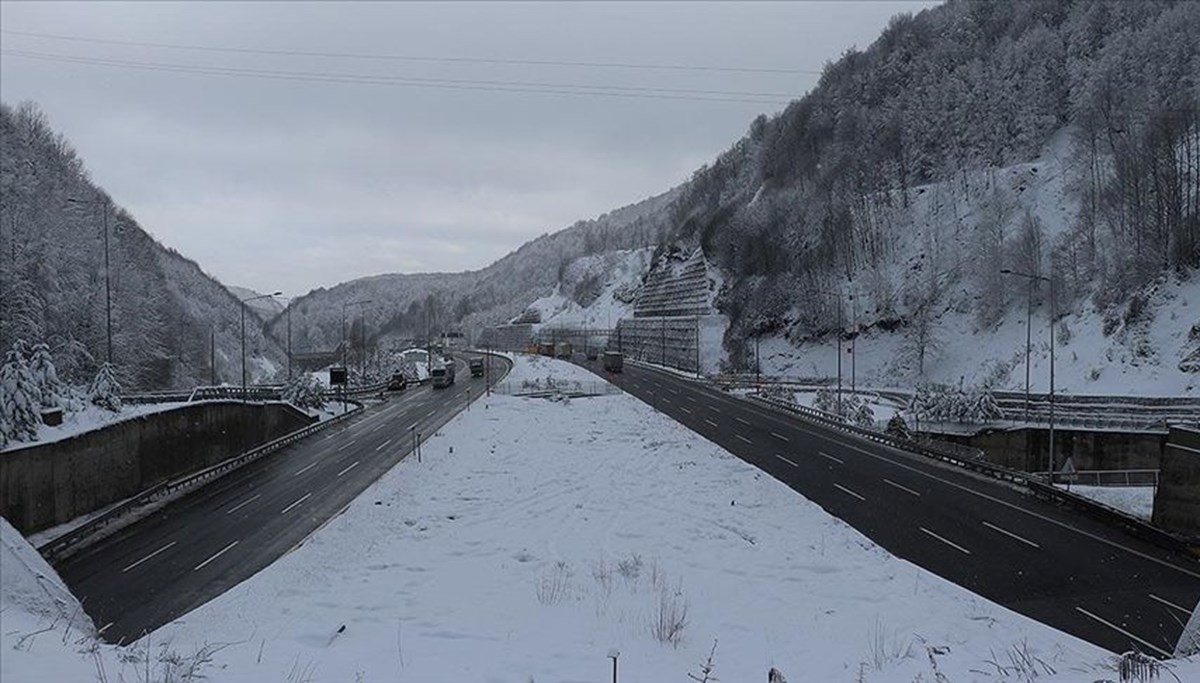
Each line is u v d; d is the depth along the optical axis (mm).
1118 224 80938
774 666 13586
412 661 12766
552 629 16359
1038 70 117000
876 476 40906
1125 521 31438
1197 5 104188
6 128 86375
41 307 68625
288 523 32594
